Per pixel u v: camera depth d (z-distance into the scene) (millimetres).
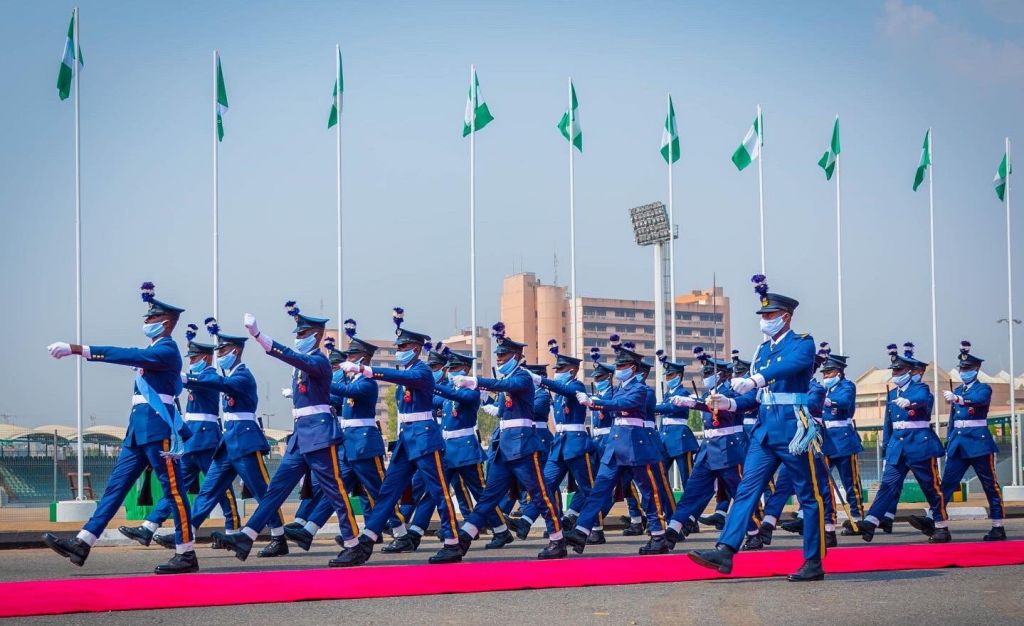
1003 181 33000
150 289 13562
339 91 26844
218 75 25766
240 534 14367
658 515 15219
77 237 23625
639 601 10508
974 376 17203
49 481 31125
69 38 24250
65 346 12688
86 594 11141
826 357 20344
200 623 9492
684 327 146500
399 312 14953
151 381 13492
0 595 11070
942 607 9992
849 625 9148
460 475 15695
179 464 13461
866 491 29594
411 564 14180
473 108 27938
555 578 12164
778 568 13016
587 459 18312
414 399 14570
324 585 11734
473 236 27641
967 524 21484
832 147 32281
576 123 28969
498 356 15094
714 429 16016
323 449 14000
